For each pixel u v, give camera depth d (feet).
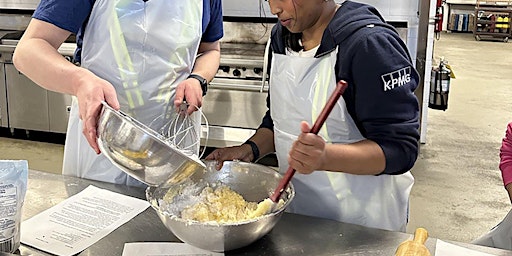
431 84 15.81
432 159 13.97
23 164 3.89
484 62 28.89
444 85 15.70
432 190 12.03
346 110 4.41
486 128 16.75
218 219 4.22
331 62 4.33
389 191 4.79
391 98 4.10
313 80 4.45
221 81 12.10
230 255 3.89
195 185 4.59
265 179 4.56
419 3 12.98
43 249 4.00
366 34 4.08
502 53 31.99
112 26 4.83
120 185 5.19
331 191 4.72
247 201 4.63
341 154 3.91
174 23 4.94
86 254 3.95
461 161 13.84
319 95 4.44
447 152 14.51
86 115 3.88
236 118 12.37
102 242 4.10
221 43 13.98
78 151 5.41
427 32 13.24
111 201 4.81
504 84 23.26
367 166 4.05
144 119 5.13
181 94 5.01
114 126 3.66
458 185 12.32
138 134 3.59
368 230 4.27
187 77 5.25
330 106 3.48
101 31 4.86
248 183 4.64
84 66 5.04
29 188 5.06
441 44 35.47
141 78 4.97
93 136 3.89
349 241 4.10
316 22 4.44
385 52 4.06
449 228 10.33
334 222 4.40
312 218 4.46
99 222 4.41
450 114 18.35
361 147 4.06
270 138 5.17
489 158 14.07
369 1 13.25
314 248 4.00
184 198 4.50
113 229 4.30
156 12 4.85
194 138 5.23
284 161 4.87
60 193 4.98
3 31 15.53
